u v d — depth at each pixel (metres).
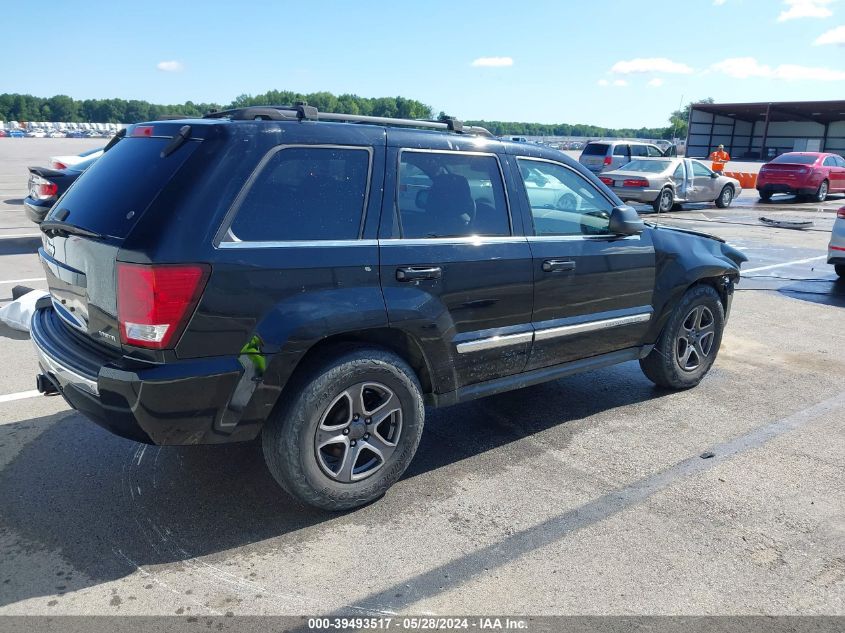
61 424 4.37
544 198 4.18
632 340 4.76
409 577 2.94
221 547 3.13
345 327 3.19
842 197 24.36
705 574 3.00
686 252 4.95
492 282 3.78
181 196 2.89
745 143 58.94
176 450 4.05
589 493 3.70
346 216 3.29
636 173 17.92
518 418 4.73
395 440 3.52
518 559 3.09
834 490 3.77
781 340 6.74
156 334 2.82
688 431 4.54
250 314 2.97
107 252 2.91
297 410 3.14
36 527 3.24
